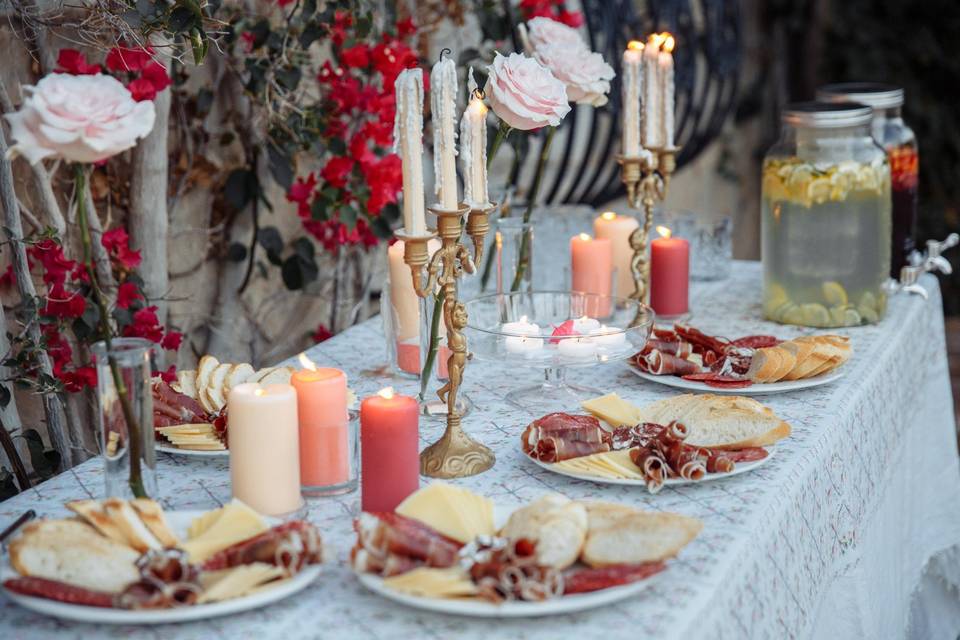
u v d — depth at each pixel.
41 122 0.85
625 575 0.83
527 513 0.90
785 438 1.21
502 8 2.51
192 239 2.04
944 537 2.06
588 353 1.23
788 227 1.68
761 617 1.00
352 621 0.84
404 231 1.05
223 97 2.05
